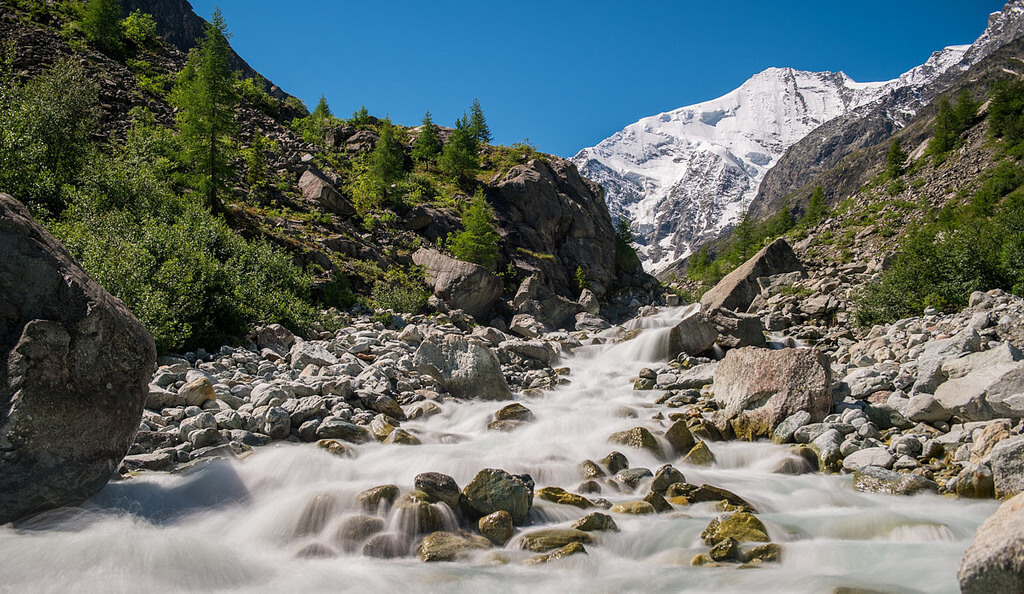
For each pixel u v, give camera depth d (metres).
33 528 6.03
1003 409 9.23
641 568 6.07
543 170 47.69
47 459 6.11
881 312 22.20
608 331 26.33
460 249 33.00
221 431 9.27
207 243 19.52
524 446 9.85
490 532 6.68
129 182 20.58
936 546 6.47
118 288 13.52
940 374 11.23
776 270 30.36
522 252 39.12
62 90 22.56
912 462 8.91
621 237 51.16
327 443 9.02
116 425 6.71
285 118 52.75
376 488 7.08
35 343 6.04
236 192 29.47
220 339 15.35
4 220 6.28
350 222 33.03
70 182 20.33
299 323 18.38
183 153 25.20
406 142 52.91
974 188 57.91
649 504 7.57
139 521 6.56
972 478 7.86
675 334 20.06
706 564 6.10
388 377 13.74
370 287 26.33
